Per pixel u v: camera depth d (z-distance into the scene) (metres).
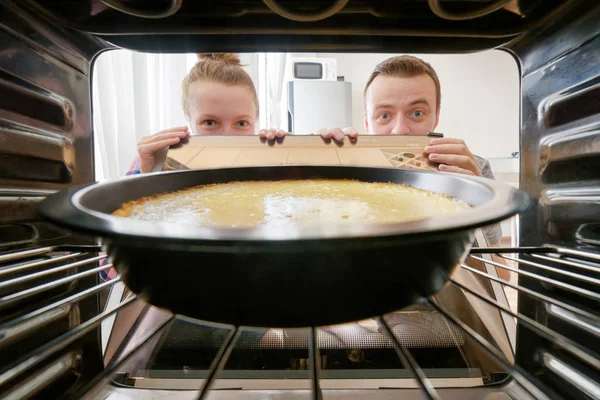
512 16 0.37
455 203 0.33
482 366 0.36
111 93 1.42
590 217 0.35
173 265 0.17
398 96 1.21
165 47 0.41
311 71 2.19
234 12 0.36
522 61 0.43
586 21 0.33
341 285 0.18
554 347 0.37
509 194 0.22
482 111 2.70
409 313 0.40
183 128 0.64
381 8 0.35
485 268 0.46
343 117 2.21
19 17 0.31
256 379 0.34
